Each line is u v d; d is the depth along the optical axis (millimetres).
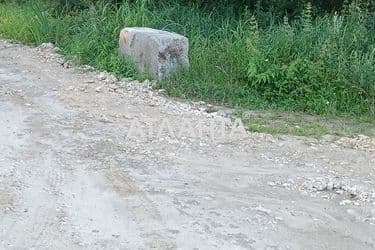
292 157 5922
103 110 7148
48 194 4750
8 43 11109
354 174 5523
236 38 9852
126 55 9203
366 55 8914
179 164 5508
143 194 4820
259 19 11031
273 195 4934
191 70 8828
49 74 8844
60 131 6258
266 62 8734
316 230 4387
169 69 8695
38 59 9828
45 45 10672
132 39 9062
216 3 11734
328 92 8438
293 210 4672
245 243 4133
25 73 8805
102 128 6438
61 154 5605
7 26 11828
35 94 7680
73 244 4027
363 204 4836
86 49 9820
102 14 10914
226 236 4215
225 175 5309
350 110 8289
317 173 5477
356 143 6590
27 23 11555
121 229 4254
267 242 4168
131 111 7191
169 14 10977
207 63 9055
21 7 13336
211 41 10148
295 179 5285
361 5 10586
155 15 10773
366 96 8430
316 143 6488
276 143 6355
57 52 10344
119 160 5523
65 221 4332
